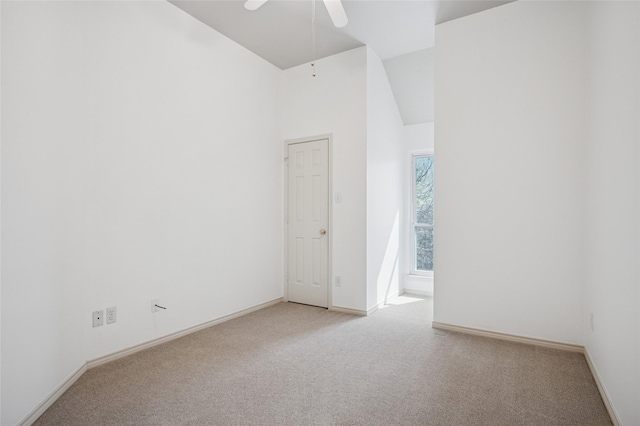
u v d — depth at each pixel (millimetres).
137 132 2576
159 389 2000
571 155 2641
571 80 2650
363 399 1893
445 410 1785
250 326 3199
